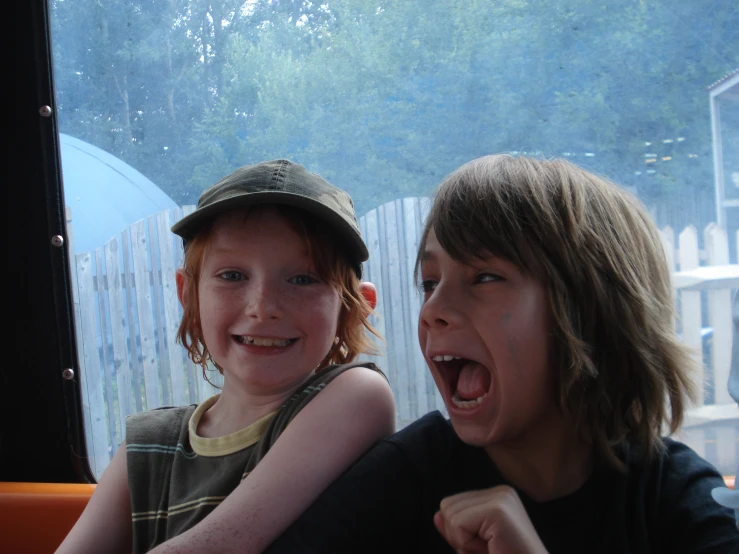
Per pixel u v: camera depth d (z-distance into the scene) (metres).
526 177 0.80
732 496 0.64
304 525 0.78
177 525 0.96
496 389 0.74
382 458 0.84
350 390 0.96
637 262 0.83
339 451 0.91
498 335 0.73
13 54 1.54
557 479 0.79
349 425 0.93
